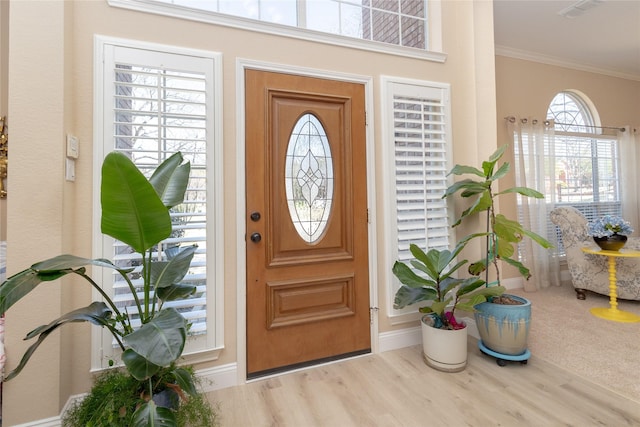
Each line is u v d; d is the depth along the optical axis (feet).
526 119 12.38
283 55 6.60
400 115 7.72
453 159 8.19
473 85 8.21
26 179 4.58
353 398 5.70
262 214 6.39
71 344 5.11
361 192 7.25
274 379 6.33
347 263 7.14
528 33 11.43
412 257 7.61
